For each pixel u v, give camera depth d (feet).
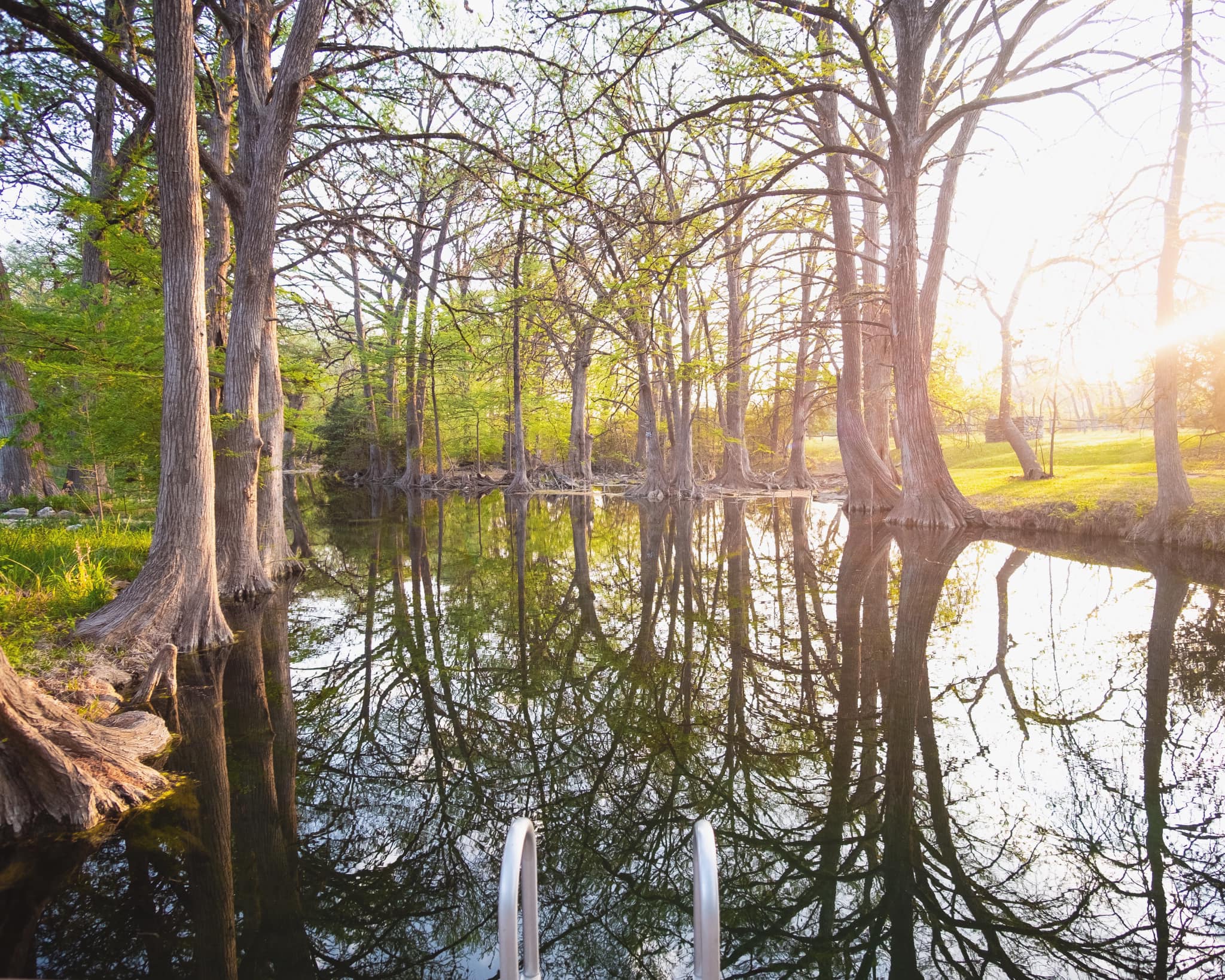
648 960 10.33
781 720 19.25
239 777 16.29
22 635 21.08
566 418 137.90
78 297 33.99
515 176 33.35
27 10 22.07
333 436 136.98
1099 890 11.44
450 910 11.59
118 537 35.78
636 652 26.53
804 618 30.58
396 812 14.85
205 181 37.93
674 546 54.44
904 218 49.01
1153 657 23.20
